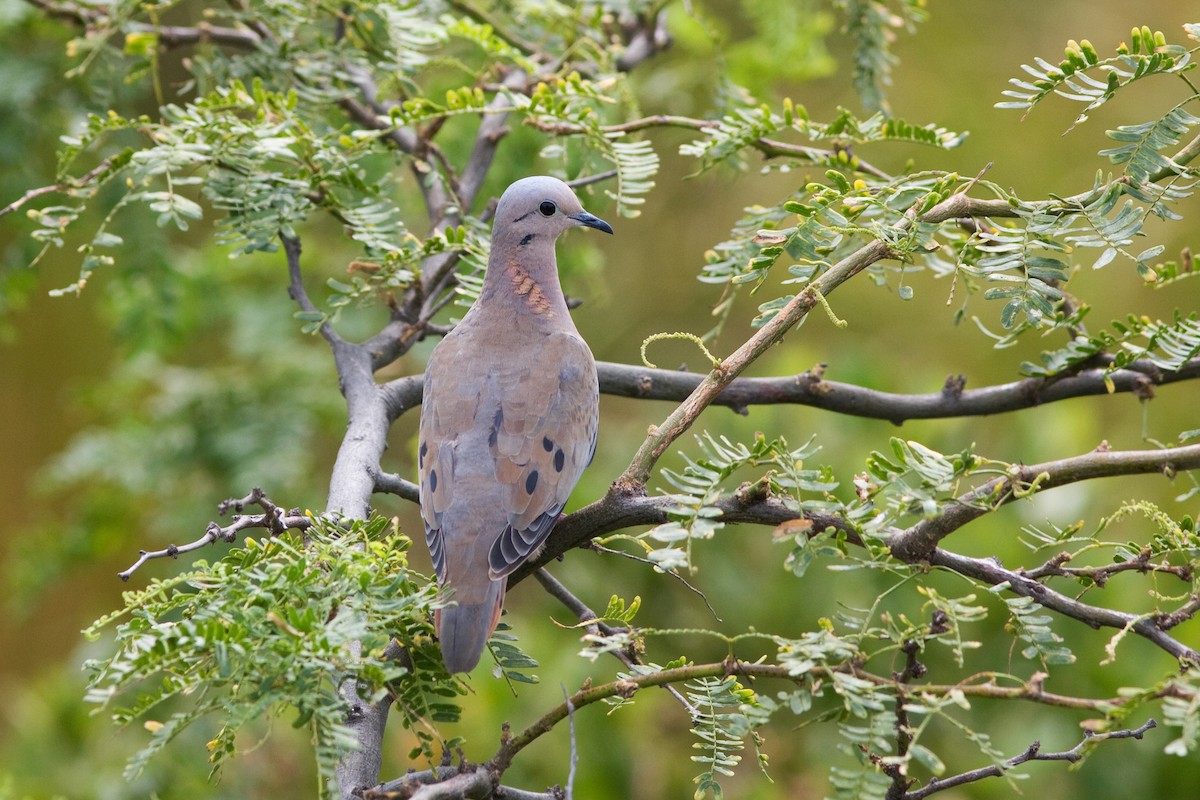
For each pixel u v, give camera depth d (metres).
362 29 10.55
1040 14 20.95
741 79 13.63
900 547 5.83
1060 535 5.96
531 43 12.03
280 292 14.38
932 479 5.45
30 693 14.09
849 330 20.47
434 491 7.44
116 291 12.61
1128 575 11.85
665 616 12.67
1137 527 12.96
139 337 12.34
